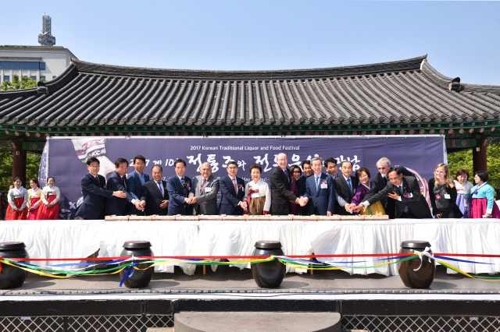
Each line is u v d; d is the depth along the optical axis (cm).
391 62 1363
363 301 469
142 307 473
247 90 1295
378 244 561
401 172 653
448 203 700
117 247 564
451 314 470
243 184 734
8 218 944
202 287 511
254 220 580
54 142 932
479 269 560
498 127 921
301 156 940
